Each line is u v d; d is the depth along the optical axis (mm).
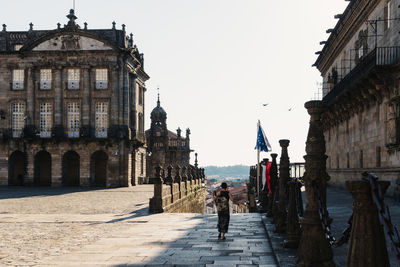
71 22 52000
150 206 21250
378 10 26297
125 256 10141
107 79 51969
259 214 19812
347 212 16219
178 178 30219
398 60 21703
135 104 56562
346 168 34438
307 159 6629
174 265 9094
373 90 25156
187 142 79500
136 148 55938
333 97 33531
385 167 23734
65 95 51781
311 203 6555
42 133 52219
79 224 16750
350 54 33906
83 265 9211
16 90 52125
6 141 51438
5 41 53500
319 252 6375
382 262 4148
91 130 51469
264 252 10406
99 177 53531
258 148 28781
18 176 53125
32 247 11516
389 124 22828
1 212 21672
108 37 52375
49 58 51719
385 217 3871
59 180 50906
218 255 10109
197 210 45156
